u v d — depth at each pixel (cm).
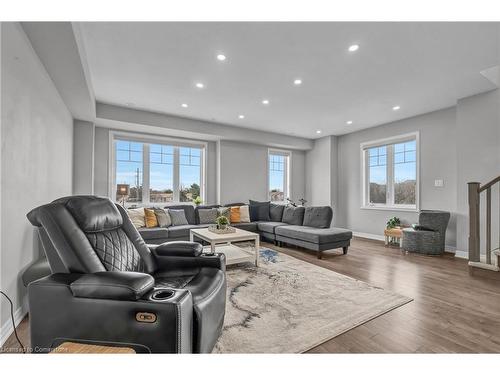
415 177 493
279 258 379
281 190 707
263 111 460
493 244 361
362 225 585
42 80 241
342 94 379
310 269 324
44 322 116
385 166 551
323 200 663
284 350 154
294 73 312
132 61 284
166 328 107
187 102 415
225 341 164
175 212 470
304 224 477
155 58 278
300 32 231
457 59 278
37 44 211
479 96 374
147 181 518
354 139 609
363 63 287
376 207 557
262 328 180
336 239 394
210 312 138
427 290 256
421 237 409
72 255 129
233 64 291
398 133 515
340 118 502
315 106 433
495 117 360
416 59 278
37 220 132
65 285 116
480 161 373
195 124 512
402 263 356
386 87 354
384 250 439
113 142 484
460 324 190
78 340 113
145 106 434
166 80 333
